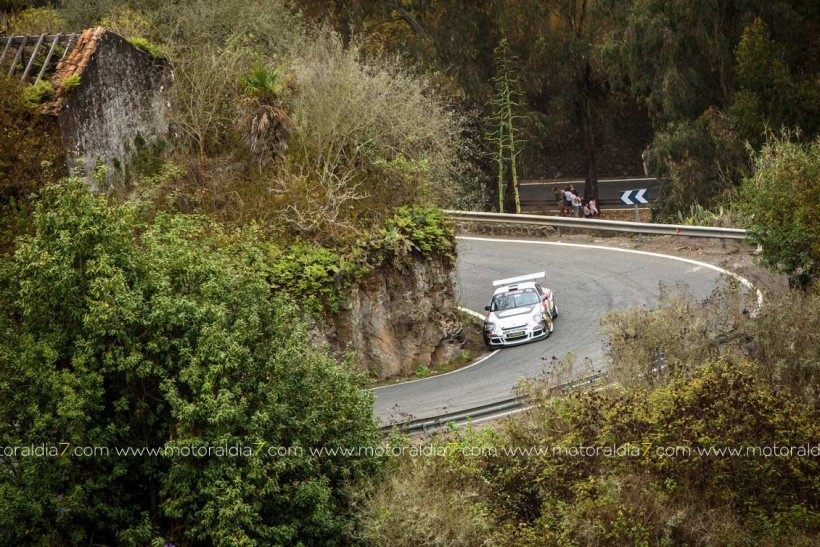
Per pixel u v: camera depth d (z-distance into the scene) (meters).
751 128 30.11
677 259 24.78
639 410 12.22
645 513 11.27
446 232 22.05
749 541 11.37
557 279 24.94
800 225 18.09
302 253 19.44
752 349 14.99
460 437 13.79
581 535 11.07
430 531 11.02
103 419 10.88
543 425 12.90
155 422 11.17
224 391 10.42
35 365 10.51
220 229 14.74
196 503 10.88
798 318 14.61
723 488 11.80
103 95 19.05
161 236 11.99
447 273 21.75
